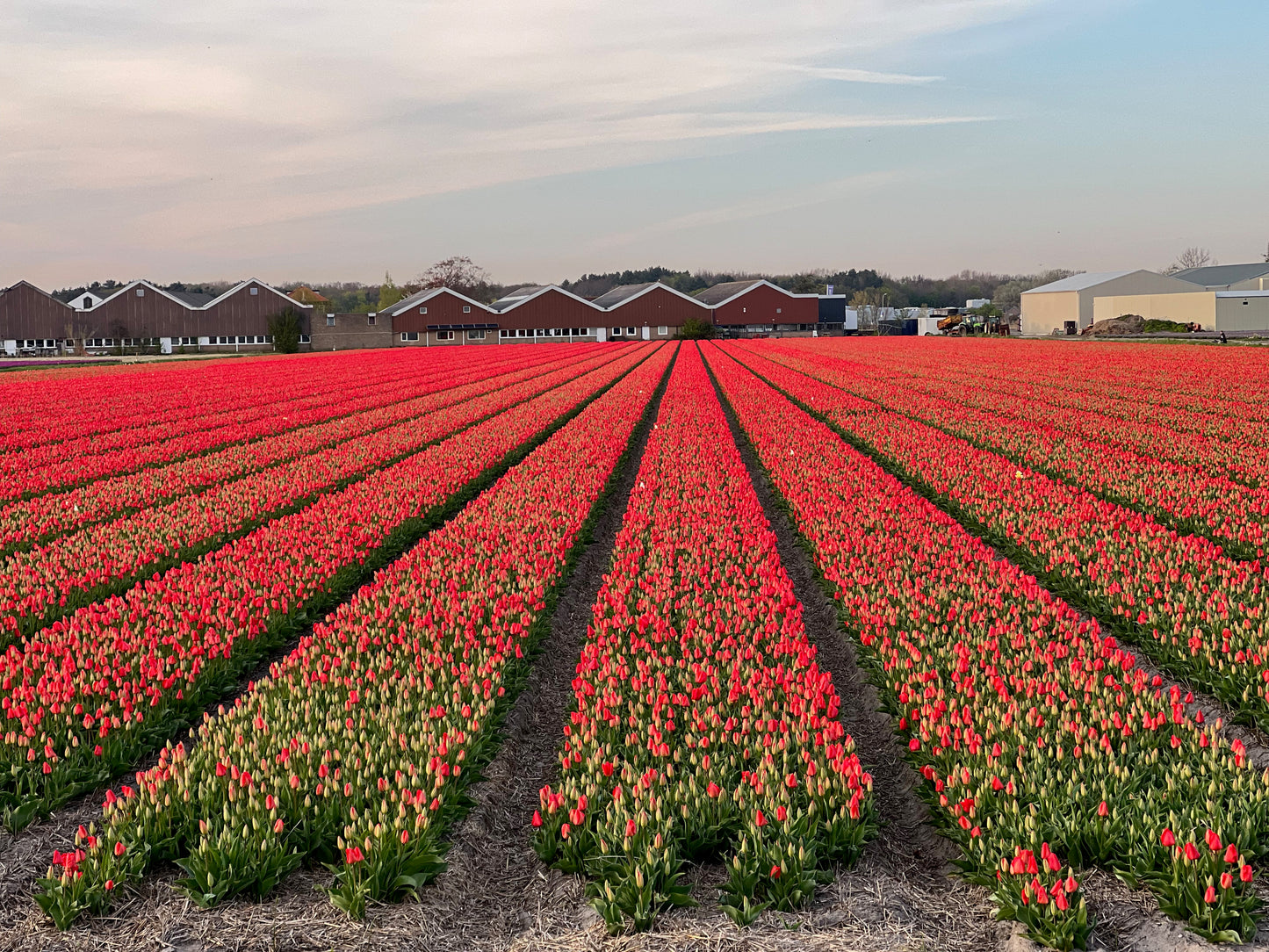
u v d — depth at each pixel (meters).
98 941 7.53
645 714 10.66
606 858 8.10
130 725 10.43
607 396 42.78
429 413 39.53
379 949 7.45
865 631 12.92
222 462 26.72
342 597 15.76
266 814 8.55
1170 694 10.64
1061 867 7.79
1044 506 19.89
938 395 42.50
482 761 10.13
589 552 19.00
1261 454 25.69
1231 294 98.19
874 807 9.38
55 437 32.88
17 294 121.00
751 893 7.85
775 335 138.25
